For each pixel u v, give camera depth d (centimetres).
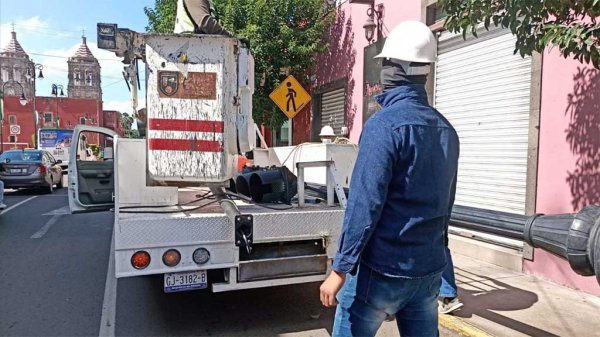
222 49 391
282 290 509
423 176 201
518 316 429
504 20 365
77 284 538
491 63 622
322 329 409
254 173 475
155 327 414
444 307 438
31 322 427
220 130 394
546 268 532
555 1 326
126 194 430
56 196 1475
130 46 446
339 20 1048
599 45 330
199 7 438
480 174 648
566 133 503
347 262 199
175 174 393
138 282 544
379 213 197
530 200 550
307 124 1238
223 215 378
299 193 427
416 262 204
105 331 406
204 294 497
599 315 430
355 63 981
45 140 2864
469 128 668
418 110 208
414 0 772
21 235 825
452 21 411
